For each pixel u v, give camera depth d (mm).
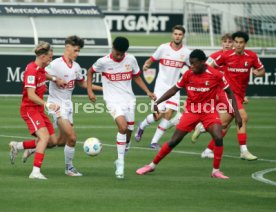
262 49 60625
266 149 38812
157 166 32875
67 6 70688
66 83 30344
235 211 24250
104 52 58500
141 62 58375
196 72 29703
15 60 57062
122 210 24016
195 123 30234
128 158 35000
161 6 114750
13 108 51844
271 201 25750
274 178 30391
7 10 68875
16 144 30922
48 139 29297
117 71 31578
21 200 25109
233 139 42500
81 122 47375
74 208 24109
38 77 29156
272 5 87125
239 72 35219
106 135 42250
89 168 31906
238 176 30750
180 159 35000
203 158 35375
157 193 26734
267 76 60500
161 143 40656
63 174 30250
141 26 114250
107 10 113312
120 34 113625
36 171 29109
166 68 40469
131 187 27766
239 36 35000
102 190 27047
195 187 28000
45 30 68875
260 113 53250
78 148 37406
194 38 83312
